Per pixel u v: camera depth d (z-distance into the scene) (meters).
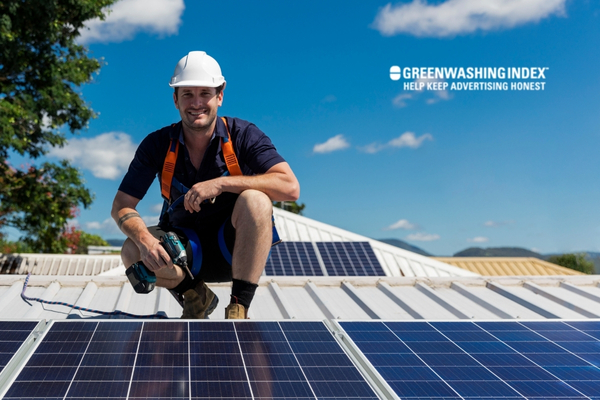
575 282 6.58
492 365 3.19
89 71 20.22
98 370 2.85
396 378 2.96
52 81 18.56
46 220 20.53
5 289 5.52
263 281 6.19
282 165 4.34
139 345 3.20
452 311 5.56
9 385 2.63
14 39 16.84
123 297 5.40
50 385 2.66
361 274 14.17
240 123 4.45
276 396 2.68
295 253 14.81
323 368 3.04
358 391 2.78
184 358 3.05
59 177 19.94
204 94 4.18
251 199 4.06
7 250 28.08
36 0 16.45
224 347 3.24
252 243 4.06
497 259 24.25
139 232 4.04
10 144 16.92
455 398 2.74
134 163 4.42
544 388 2.89
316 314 5.32
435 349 3.40
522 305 5.82
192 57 4.25
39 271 17.45
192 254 4.41
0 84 17.69
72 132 19.84
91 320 3.56
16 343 3.14
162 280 4.32
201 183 4.11
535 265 23.81
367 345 3.40
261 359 3.11
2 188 19.42
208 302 4.54
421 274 15.49
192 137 4.32
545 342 3.59
